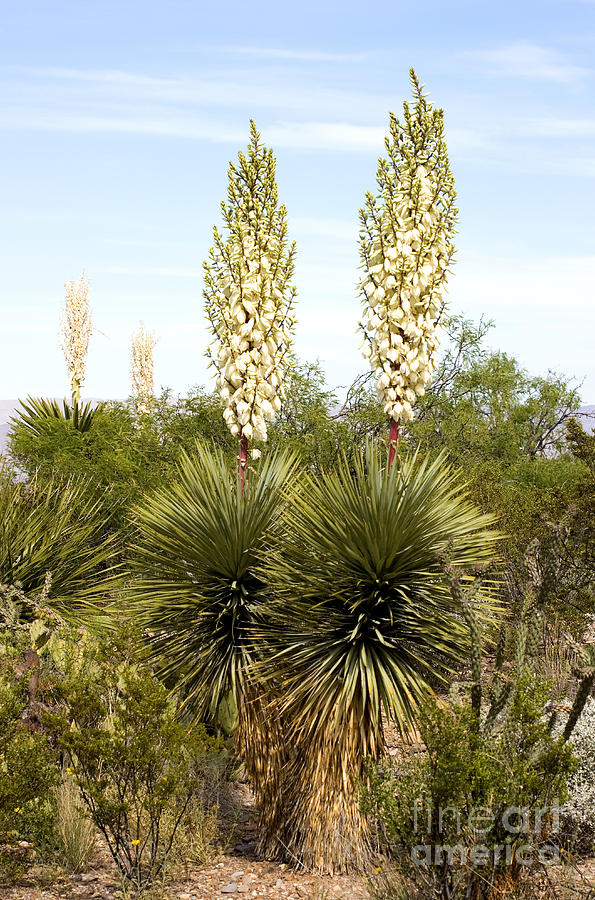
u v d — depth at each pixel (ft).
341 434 38.37
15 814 14.82
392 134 17.53
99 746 14.29
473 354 52.54
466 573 17.54
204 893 14.62
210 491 19.67
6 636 21.39
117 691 18.21
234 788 19.97
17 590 24.41
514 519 27.53
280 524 18.71
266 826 16.60
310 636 16.97
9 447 41.16
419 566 16.90
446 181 17.46
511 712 12.84
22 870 14.52
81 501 32.12
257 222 18.22
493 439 48.88
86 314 55.36
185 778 16.85
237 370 18.54
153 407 43.45
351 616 16.76
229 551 18.31
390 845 13.35
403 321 17.49
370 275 17.75
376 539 16.28
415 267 17.26
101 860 16.01
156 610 19.22
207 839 16.49
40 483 33.04
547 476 46.16
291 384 39.58
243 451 19.20
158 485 35.76
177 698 19.04
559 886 13.14
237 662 17.98
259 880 15.23
